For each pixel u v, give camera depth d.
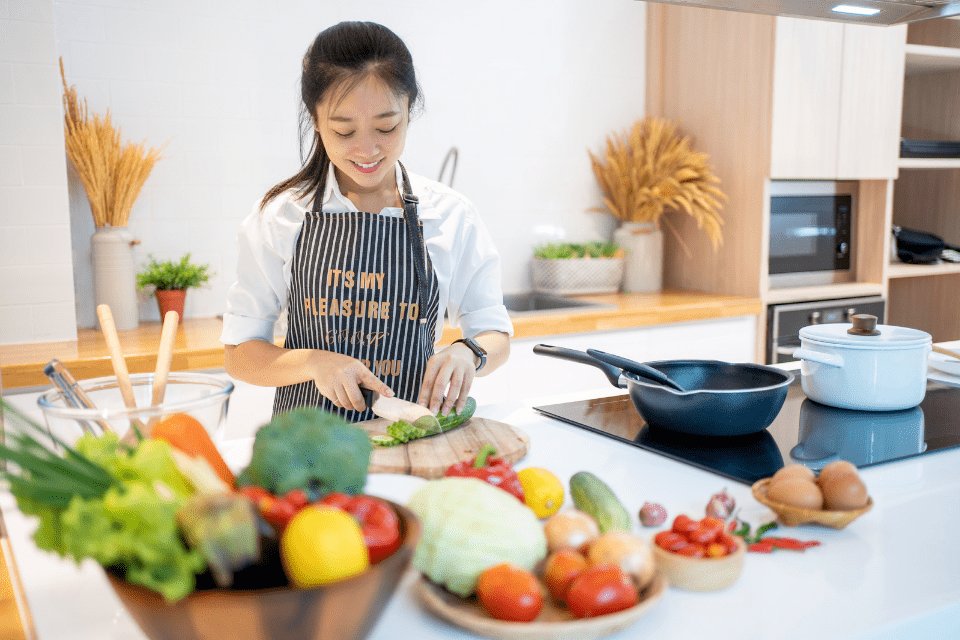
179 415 0.74
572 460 1.05
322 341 1.48
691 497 0.90
